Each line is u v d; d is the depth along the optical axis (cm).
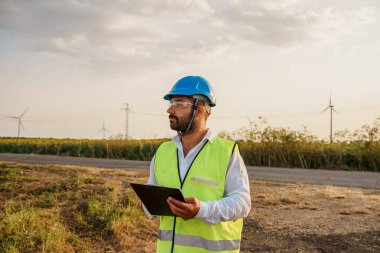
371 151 1803
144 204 253
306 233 672
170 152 272
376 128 1902
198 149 263
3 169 1205
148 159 2509
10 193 877
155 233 644
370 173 1598
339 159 1864
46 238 558
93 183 979
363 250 593
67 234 596
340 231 682
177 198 229
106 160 2309
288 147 1953
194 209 229
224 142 265
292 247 607
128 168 1695
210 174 255
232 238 260
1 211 693
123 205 771
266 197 938
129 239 599
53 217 671
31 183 972
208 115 275
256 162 2014
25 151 3294
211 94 272
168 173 265
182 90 265
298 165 1927
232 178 257
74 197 816
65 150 2970
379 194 1029
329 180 1332
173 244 256
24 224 601
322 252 587
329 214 794
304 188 1095
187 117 263
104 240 602
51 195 823
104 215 677
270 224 721
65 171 1238
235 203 246
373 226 709
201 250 252
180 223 257
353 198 956
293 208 841
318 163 1895
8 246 525
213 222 238
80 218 663
